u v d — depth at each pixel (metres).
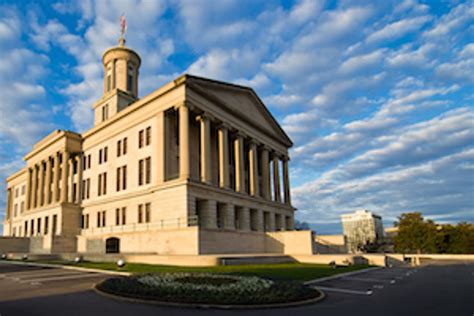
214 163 49.12
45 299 12.95
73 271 23.73
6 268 26.55
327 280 21.39
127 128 45.91
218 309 11.51
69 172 55.03
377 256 38.41
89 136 52.88
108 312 10.83
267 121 57.31
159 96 41.66
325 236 55.12
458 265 41.38
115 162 46.91
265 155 55.25
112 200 45.25
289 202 60.75
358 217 165.62
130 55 59.16
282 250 44.50
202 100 41.56
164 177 39.12
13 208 74.19
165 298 12.35
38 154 59.56
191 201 36.00
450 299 14.31
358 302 13.41
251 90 51.41
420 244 75.38
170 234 34.00
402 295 15.34
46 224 52.03
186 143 37.69
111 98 55.81
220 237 35.50
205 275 18.02
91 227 48.12
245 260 29.44
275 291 13.44
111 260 31.61
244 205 46.09
